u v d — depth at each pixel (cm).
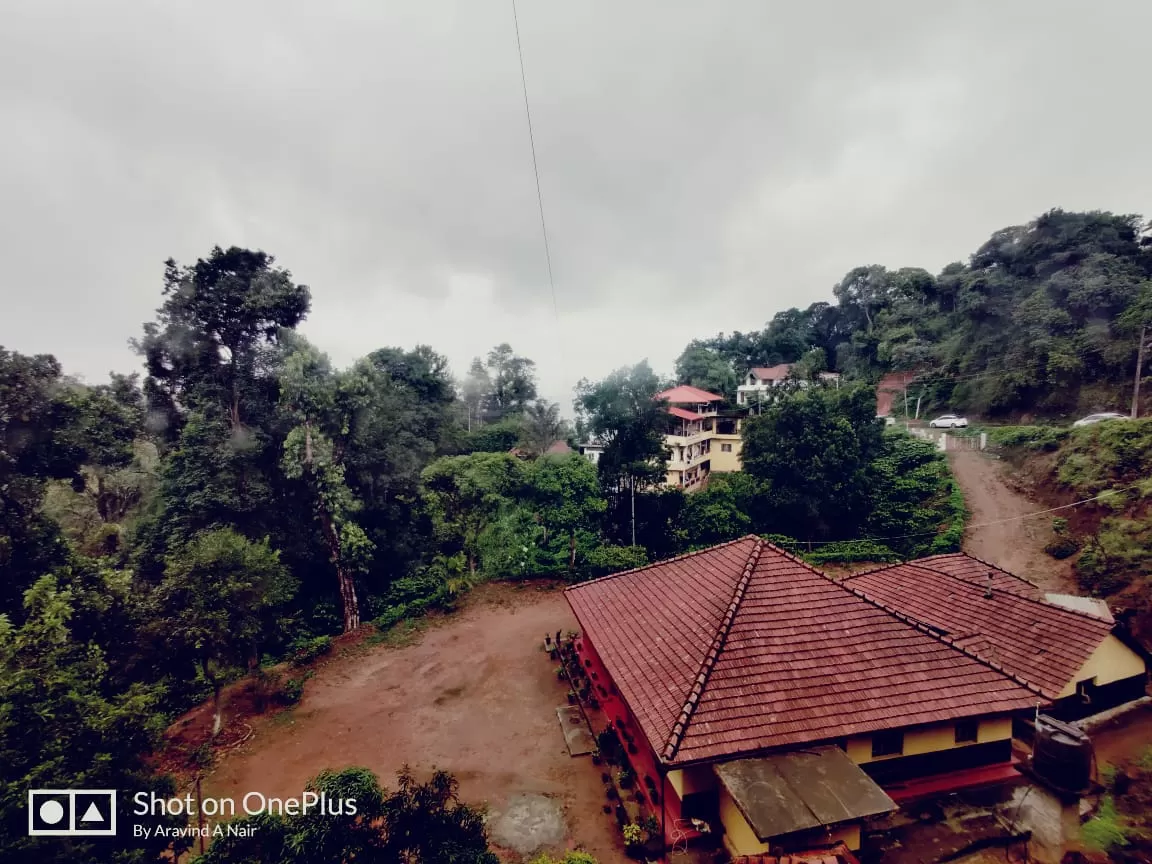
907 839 953
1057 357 3203
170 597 1385
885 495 3055
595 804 1158
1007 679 1098
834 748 961
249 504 2280
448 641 2022
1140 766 1072
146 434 2481
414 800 748
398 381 4047
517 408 6719
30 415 1634
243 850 673
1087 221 3912
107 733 810
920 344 4681
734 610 1196
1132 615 1620
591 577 2491
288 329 2480
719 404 5669
